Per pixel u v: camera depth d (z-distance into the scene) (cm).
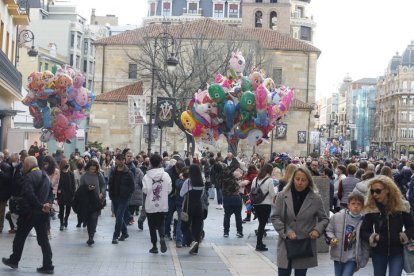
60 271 1323
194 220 1684
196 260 1547
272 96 3091
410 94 15875
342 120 19800
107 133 7444
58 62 9169
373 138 17650
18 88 3916
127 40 8162
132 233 2067
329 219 1016
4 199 1783
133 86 7656
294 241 983
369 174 1659
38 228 1294
